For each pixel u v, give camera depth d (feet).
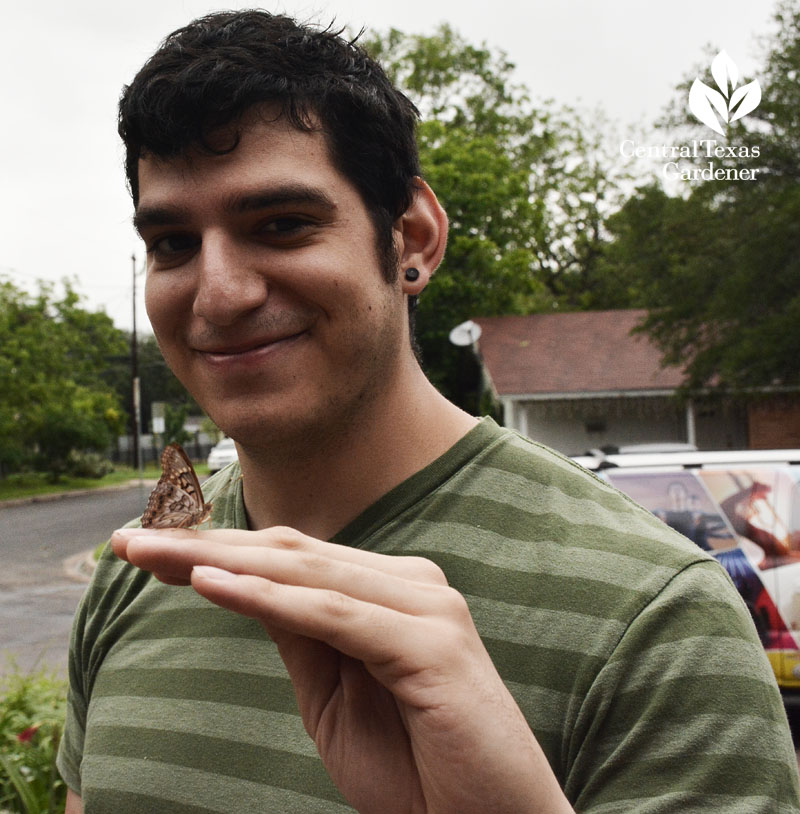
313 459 2.12
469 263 39.06
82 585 17.61
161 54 1.96
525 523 2.07
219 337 1.96
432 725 1.44
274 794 1.97
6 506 37.35
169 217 1.98
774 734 1.76
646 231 29.22
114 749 2.17
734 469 8.11
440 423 2.21
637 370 34.71
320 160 1.95
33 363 42.96
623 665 1.84
